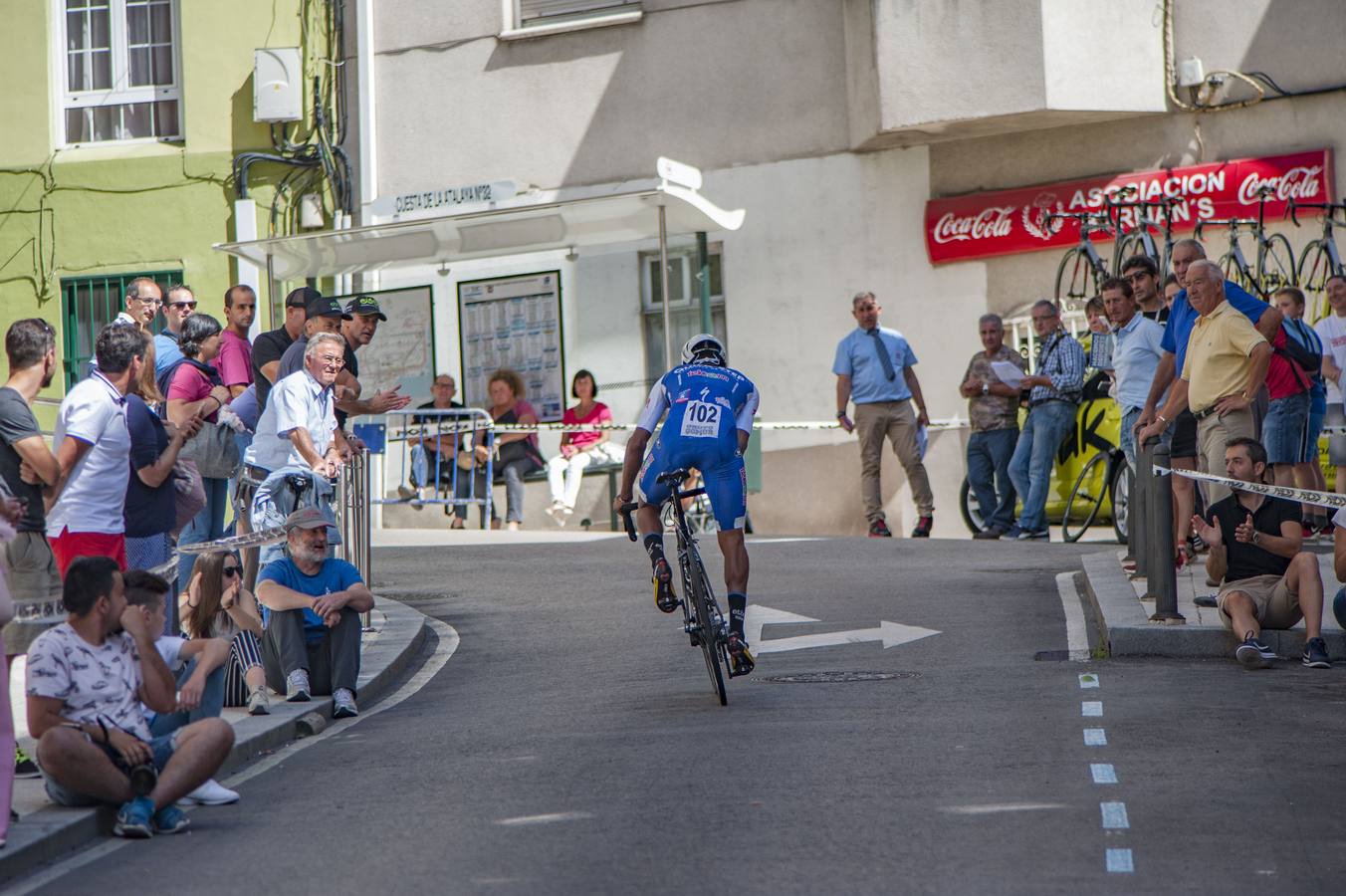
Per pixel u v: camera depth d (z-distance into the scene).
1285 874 16.11
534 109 64.44
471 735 24.67
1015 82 55.44
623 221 54.44
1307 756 20.98
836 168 60.38
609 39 63.50
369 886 16.70
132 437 25.67
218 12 65.50
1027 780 20.06
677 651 31.75
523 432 57.91
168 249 65.44
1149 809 18.55
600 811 19.28
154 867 17.97
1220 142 55.62
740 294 61.69
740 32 61.72
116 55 66.19
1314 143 54.44
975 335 58.38
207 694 22.44
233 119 65.44
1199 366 32.31
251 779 22.52
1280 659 28.14
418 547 50.50
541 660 31.69
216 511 32.00
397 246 55.62
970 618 33.56
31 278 66.12
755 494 61.31
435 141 65.31
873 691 26.66
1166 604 29.64
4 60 66.31
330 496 28.34
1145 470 33.56
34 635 22.89
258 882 17.08
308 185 65.31
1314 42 54.44
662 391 27.50
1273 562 28.55
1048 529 50.81
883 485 59.38
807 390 60.78
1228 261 54.25
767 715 24.91
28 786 20.95
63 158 65.94
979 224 57.94
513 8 64.94
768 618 34.94
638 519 27.50
